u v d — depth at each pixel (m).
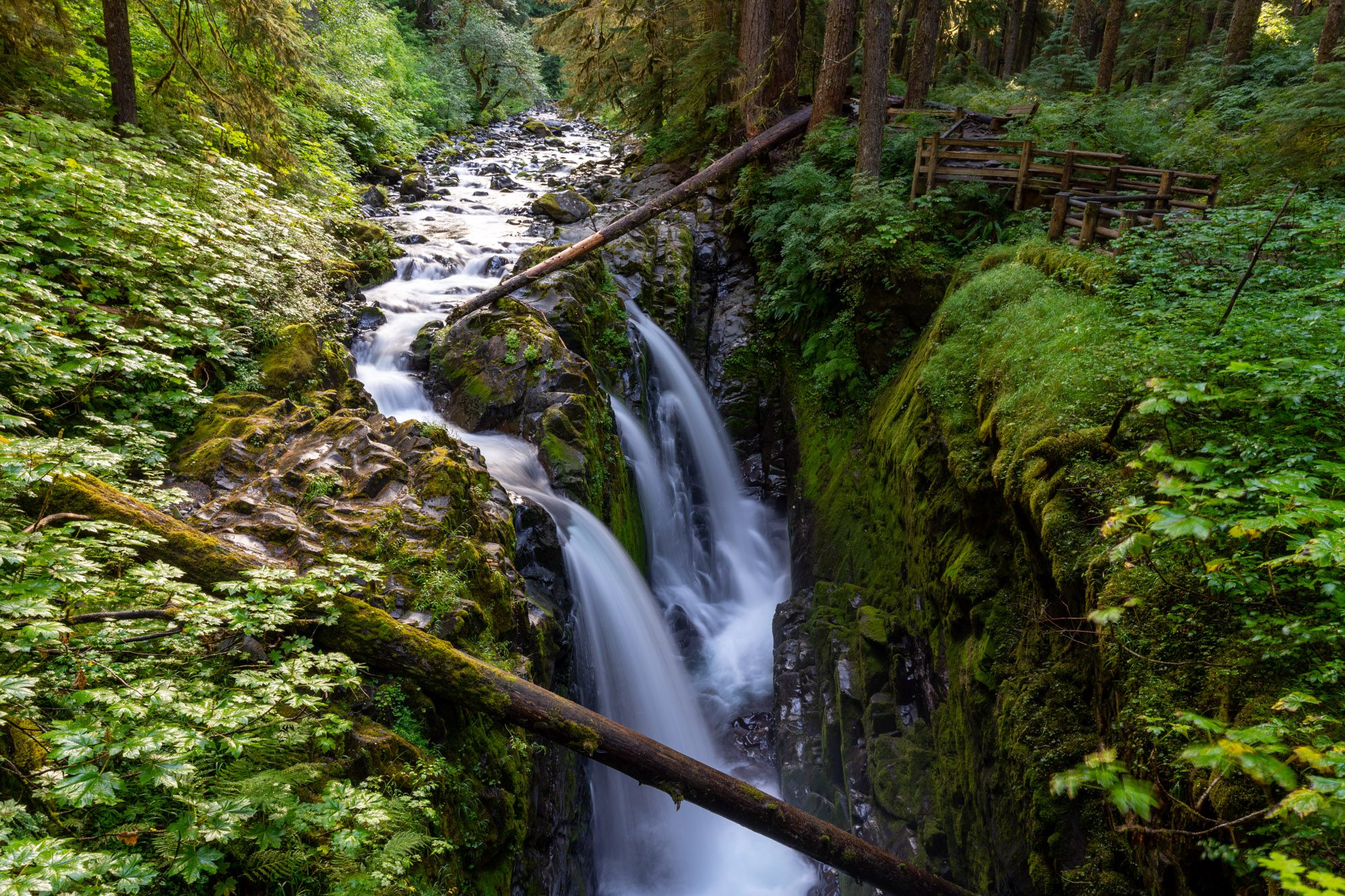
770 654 10.25
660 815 7.77
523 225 15.57
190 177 8.65
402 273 12.28
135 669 3.41
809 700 8.73
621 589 8.23
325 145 15.57
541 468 8.46
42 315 5.75
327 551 4.86
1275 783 2.81
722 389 12.88
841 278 11.23
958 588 6.19
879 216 10.57
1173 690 3.56
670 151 18.45
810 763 8.17
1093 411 5.27
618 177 18.72
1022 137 12.44
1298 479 2.67
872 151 11.70
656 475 10.95
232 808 2.76
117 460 3.92
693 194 14.30
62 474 3.61
